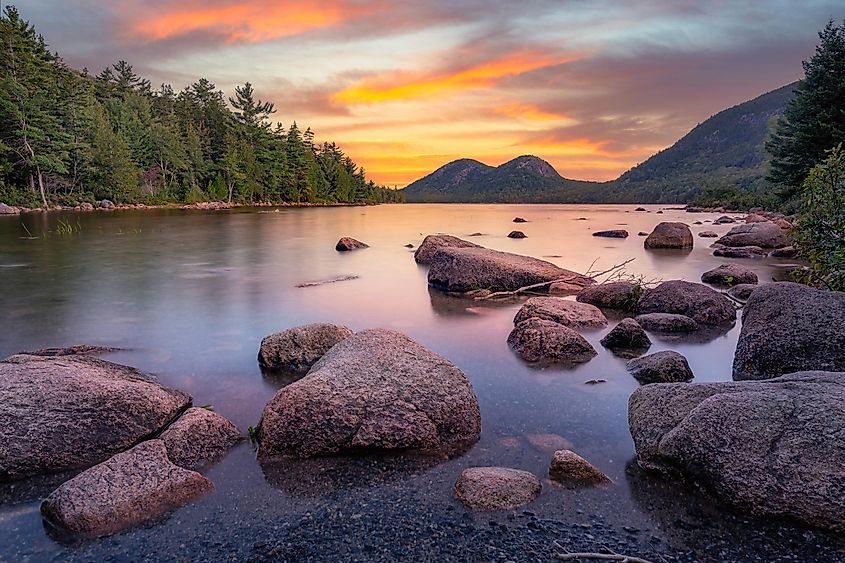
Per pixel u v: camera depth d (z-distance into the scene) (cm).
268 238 2883
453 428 515
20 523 391
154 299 1215
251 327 960
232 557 353
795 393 438
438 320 1033
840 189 894
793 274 1066
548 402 617
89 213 4991
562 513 402
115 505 390
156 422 531
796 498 381
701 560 352
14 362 592
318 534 377
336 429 489
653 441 460
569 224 4525
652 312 1063
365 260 1962
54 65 6166
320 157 11050
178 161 7400
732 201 6662
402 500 420
